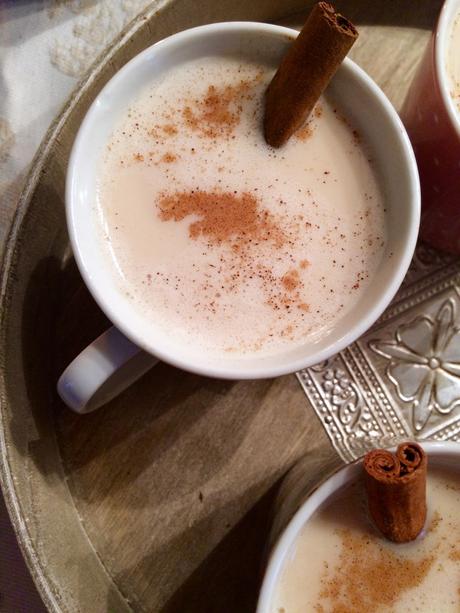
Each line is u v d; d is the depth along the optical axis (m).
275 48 0.17
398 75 0.20
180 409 0.19
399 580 0.16
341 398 0.19
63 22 0.20
